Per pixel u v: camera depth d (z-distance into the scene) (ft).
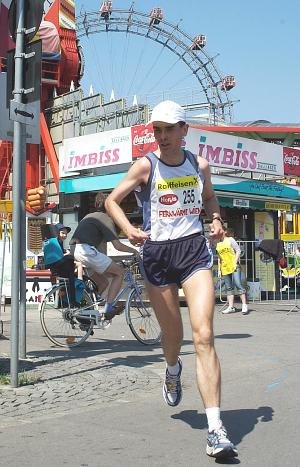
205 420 15.55
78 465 12.20
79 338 27.25
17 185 18.84
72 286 26.99
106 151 55.47
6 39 24.63
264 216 59.88
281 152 62.13
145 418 15.80
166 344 14.48
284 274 62.69
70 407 16.90
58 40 91.91
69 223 59.16
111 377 20.47
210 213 14.32
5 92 21.81
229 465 12.13
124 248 26.99
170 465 12.14
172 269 13.42
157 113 13.07
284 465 12.14
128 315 27.61
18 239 18.69
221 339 30.30
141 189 13.74
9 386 18.78
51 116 87.92
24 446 13.48
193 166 13.67
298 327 35.29
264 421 15.42
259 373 21.84
